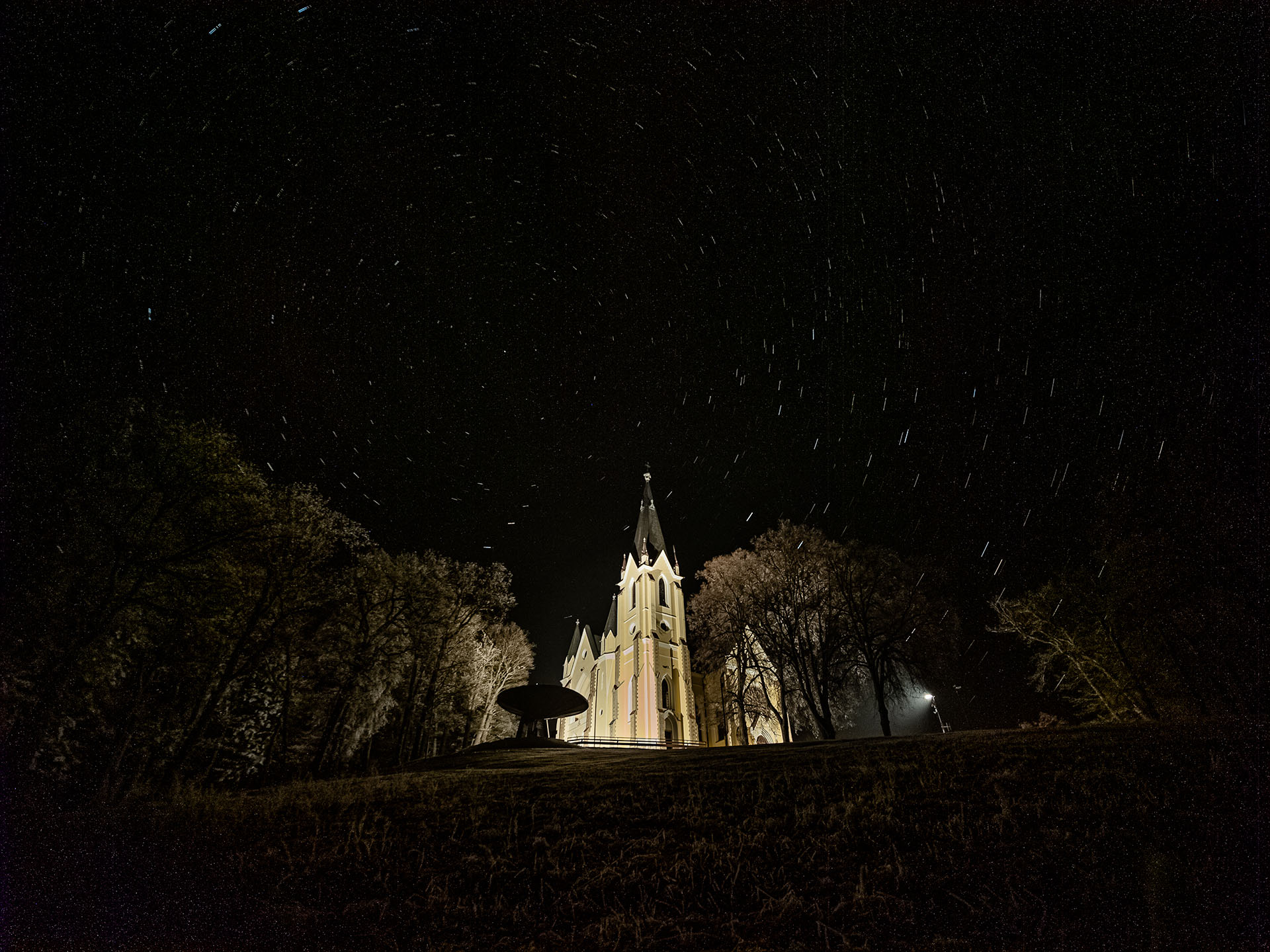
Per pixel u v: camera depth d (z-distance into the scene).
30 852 11.91
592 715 92.12
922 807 12.84
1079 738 17.31
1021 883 9.64
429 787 16.62
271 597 28.62
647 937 8.79
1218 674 26.73
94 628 21.50
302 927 9.30
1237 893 8.98
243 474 26.30
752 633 41.88
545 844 12.22
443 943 8.84
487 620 41.94
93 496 21.95
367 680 34.25
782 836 11.91
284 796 15.58
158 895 10.22
